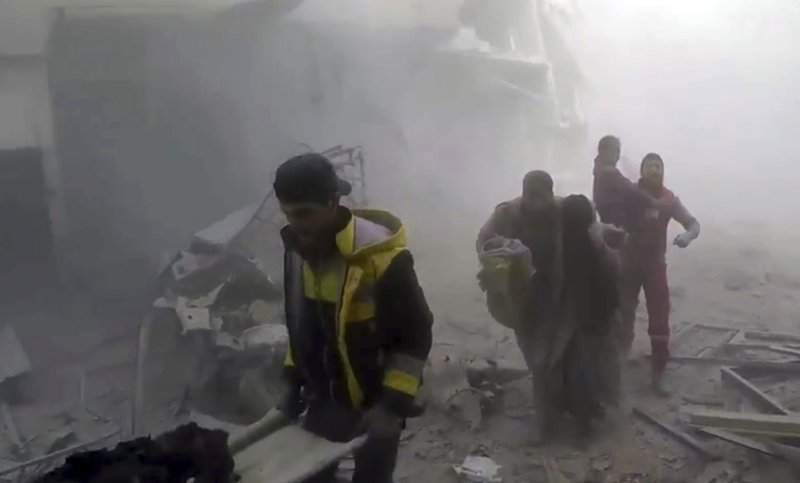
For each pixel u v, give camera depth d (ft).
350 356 9.72
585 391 16.44
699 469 15.40
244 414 18.53
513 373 19.19
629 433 16.80
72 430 18.99
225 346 19.21
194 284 22.54
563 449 16.28
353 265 9.30
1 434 19.06
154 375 20.61
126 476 8.73
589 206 15.65
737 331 22.65
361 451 10.09
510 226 16.35
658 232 18.47
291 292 10.08
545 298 16.15
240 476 9.33
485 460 15.88
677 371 19.83
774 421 15.85
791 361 20.11
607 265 15.97
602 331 16.33
